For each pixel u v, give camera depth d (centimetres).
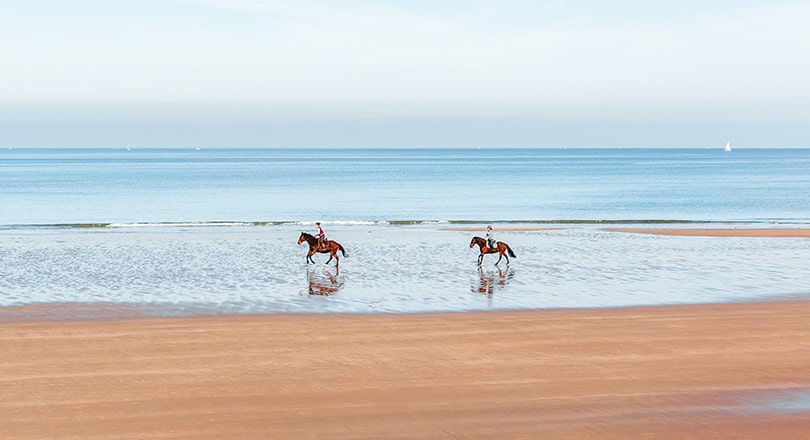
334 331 2197
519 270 3403
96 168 19550
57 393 1612
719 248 4203
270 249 4078
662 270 3406
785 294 2809
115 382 1691
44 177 14100
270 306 2558
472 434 1408
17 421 1448
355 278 3159
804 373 1797
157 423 1445
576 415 1507
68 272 3266
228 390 1644
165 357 1902
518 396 1617
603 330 2222
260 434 1398
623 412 1526
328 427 1436
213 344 2034
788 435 1412
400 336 2141
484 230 5209
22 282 3014
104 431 1403
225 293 2797
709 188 11144
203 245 4238
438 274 3278
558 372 1794
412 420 1474
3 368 1792
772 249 4162
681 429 1439
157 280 3078
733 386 1694
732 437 1402
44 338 2088
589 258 3797
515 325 2283
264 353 1948
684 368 1833
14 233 4912
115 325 2250
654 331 2212
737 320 2359
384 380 1723
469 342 2077
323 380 1720
